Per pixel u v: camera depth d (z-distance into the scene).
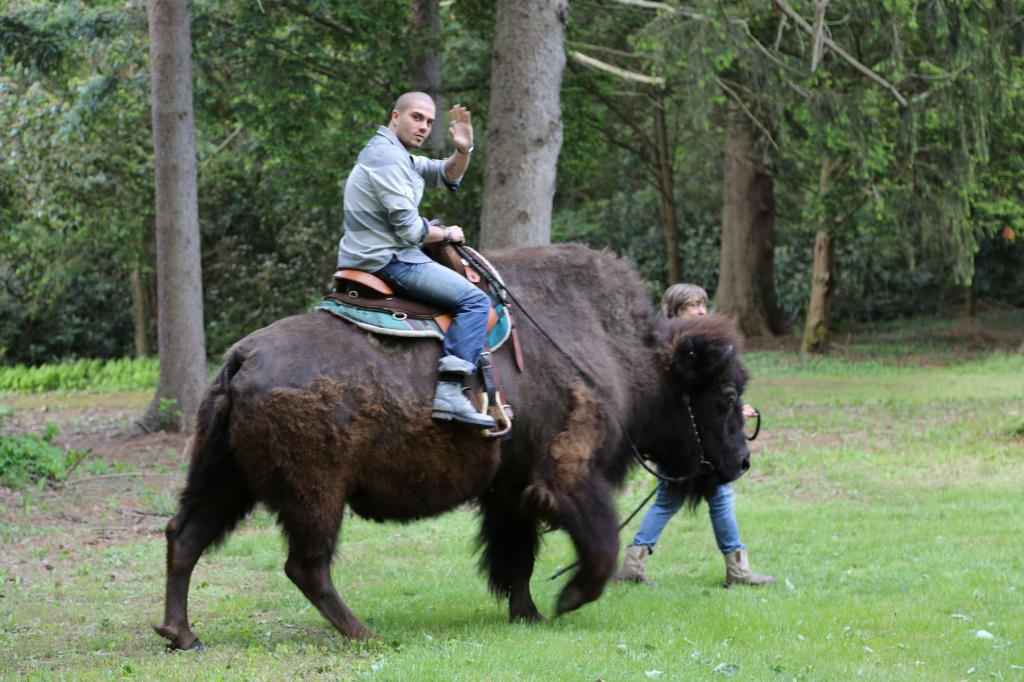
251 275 33.38
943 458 13.95
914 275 35.62
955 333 32.56
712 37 19.72
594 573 6.76
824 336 28.98
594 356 6.96
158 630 6.33
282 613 7.55
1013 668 6.03
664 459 7.61
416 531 10.54
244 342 6.29
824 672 5.91
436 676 5.64
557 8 14.19
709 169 36.06
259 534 10.53
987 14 21.00
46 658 6.40
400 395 6.20
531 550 7.23
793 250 36.06
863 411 18.66
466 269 6.63
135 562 9.41
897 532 9.90
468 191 22.42
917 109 22.16
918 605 7.40
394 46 19.53
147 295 34.25
